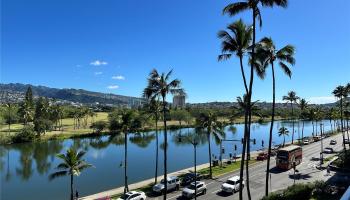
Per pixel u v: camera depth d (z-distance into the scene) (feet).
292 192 122.93
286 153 224.12
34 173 257.96
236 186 169.07
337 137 458.91
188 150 379.96
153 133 564.71
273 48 122.42
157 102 192.65
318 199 128.57
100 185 212.43
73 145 415.23
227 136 533.14
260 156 267.59
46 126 480.64
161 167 273.13
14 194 195.11
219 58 105.50
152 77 140.36
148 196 165.17
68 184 219.00
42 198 185.68
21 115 527.40
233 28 101.50
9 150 374.63
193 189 160.15
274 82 127.34
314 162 254.47
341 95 335.47
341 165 220.23
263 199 121.70
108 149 387.75
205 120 210.18
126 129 178.09
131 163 293.84
